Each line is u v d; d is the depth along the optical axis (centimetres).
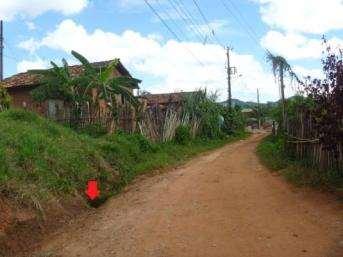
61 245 896
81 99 2330
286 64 3231
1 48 3247
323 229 888
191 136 3127
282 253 780
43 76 2689
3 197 985
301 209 1042
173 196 1267
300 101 1831
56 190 1170
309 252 778
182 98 3531
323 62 1176
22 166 1154
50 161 1273
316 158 1416
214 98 4166
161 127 2684
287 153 1820
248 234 887
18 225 937
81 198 1230
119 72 3328
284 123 2127
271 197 1186
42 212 1017
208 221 988
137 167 1792
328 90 1175
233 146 3281
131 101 2431
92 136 2094
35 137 1357
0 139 1222
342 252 767
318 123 1220
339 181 1230
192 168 1855
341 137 1148
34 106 2692
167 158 2111
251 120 7150
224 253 793
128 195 1352
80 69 3177
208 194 1265
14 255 854
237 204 1127
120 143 1950
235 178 1510
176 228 948
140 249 834
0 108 2112
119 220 1052
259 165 1831
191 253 800
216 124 3862
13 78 3231
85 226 1025
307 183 1282
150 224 991
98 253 830
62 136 1595
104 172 1518
